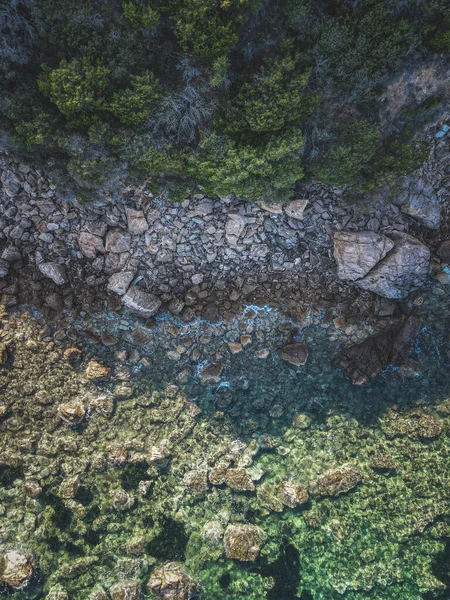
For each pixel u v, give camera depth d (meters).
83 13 14.39
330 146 17.33
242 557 19.95
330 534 20.73
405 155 17.52
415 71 16.53
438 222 20.92
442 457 21.31
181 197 18.31
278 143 16.12
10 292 20.75
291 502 20.88
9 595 18.44
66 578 18.94
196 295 21.27
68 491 19.97
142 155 16.77
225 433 21.77
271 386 22.02
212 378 21.80
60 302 21.08
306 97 15.85
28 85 15.98
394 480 21.31
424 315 21.86
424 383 21.95
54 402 20.97
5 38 15.02
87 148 16.55
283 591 20.05
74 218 19.83
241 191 17.30
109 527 20.02
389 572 20.23
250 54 15.74
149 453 21.09
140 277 20.78
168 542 20.17
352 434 21.88
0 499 19.64
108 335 21.34
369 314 21.73
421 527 20.55
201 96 16.11
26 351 20.91
